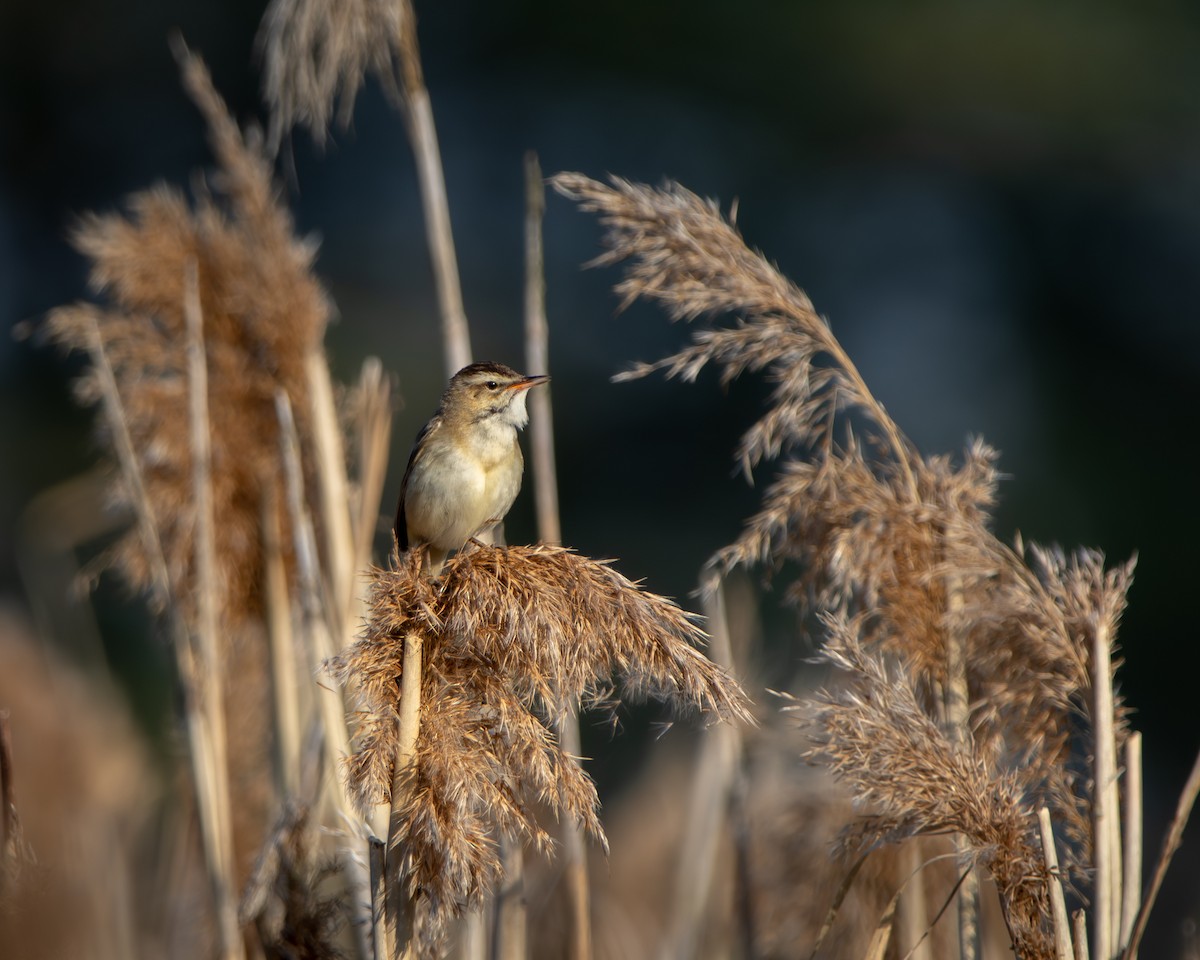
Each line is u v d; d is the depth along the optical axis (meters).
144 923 12.64
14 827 6.65
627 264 8.12
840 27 34.94
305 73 9.77
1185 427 33.25
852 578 7.64
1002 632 7.33
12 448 30.94
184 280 10.07
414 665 6.45
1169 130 34.34
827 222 35.66
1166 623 29.69
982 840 6.76
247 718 10.42
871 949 7.41
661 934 12.33
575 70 36.50
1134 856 6.64
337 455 9.48
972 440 8.09
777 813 10.15
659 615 6.59
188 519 9.97
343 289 35.44
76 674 13.72
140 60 36.94
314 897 8.11
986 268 35.62
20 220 37.41
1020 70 34.09
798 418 7.82
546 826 9.59
